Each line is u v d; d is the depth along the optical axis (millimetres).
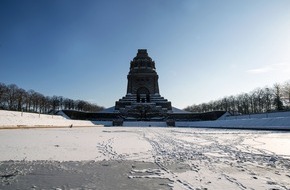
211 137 31703
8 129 45594
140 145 21656
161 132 45375
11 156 14781
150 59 141875
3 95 104000
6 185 9148
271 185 9156
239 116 97375
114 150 18078
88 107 172125
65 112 108438
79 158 14602
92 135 34000
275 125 58344
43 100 125875
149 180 9938
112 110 137000
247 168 12094
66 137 29109
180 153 16891
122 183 9516
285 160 14109
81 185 9234
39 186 9062
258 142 24188
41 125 60750
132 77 136375
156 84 136000
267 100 112000
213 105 162250
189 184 9312
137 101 135625
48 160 13828
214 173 11062
